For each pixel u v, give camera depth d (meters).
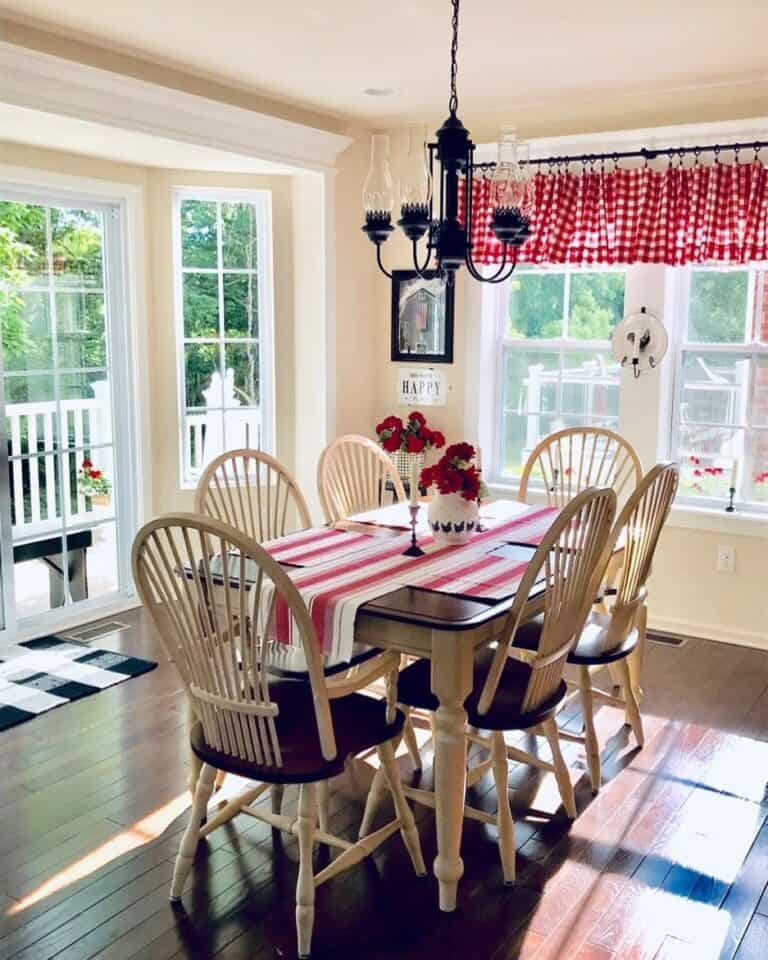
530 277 4.86
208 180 4.75
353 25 3.24
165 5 3.04
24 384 4.32
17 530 4.36
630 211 4.36
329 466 3.76
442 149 2.59
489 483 5.09
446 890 2.42
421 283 5.04
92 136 3.83
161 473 4.93
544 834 2.78
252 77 3.95
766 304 4.31
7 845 2.70
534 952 2.27
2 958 2.23
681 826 2.82
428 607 2.38
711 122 4.13
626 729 3.48
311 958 2.25
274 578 2.08
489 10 3.07
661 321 4.42
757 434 4.41
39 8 3.07
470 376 4.98
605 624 3.22
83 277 4.54
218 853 2.68
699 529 4.45
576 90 4.18
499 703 2.54
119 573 4.88
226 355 5.00
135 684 3.85
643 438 4.56
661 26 3.25
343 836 2.78
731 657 4.22
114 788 3.02
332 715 2.47
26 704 3.63
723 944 2.29
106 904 2.44
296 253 4.94
